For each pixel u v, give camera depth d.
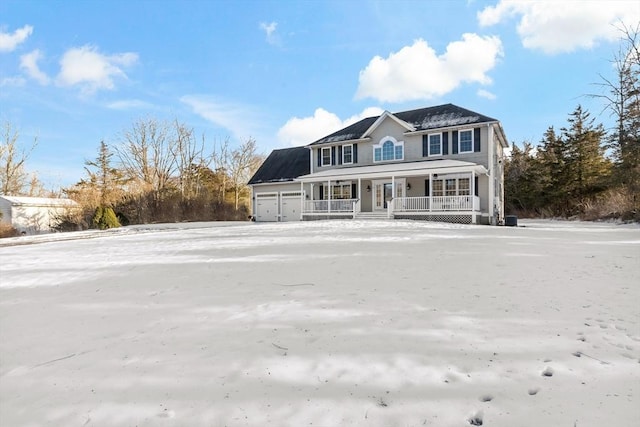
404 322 3.18
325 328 3.12
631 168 21.30
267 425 1.80
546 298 3.82
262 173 28.95
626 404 1.85
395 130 22.58
